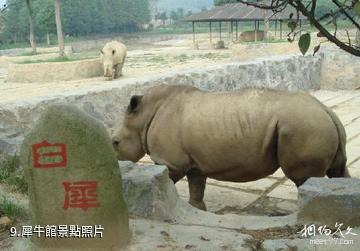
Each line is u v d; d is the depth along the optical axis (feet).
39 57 93.15
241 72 36.68
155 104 17.57
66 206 11.74
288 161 15.30
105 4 218.18
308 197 13.12
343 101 40.34
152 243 12.23
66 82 58.65
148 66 74.38
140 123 17.75
